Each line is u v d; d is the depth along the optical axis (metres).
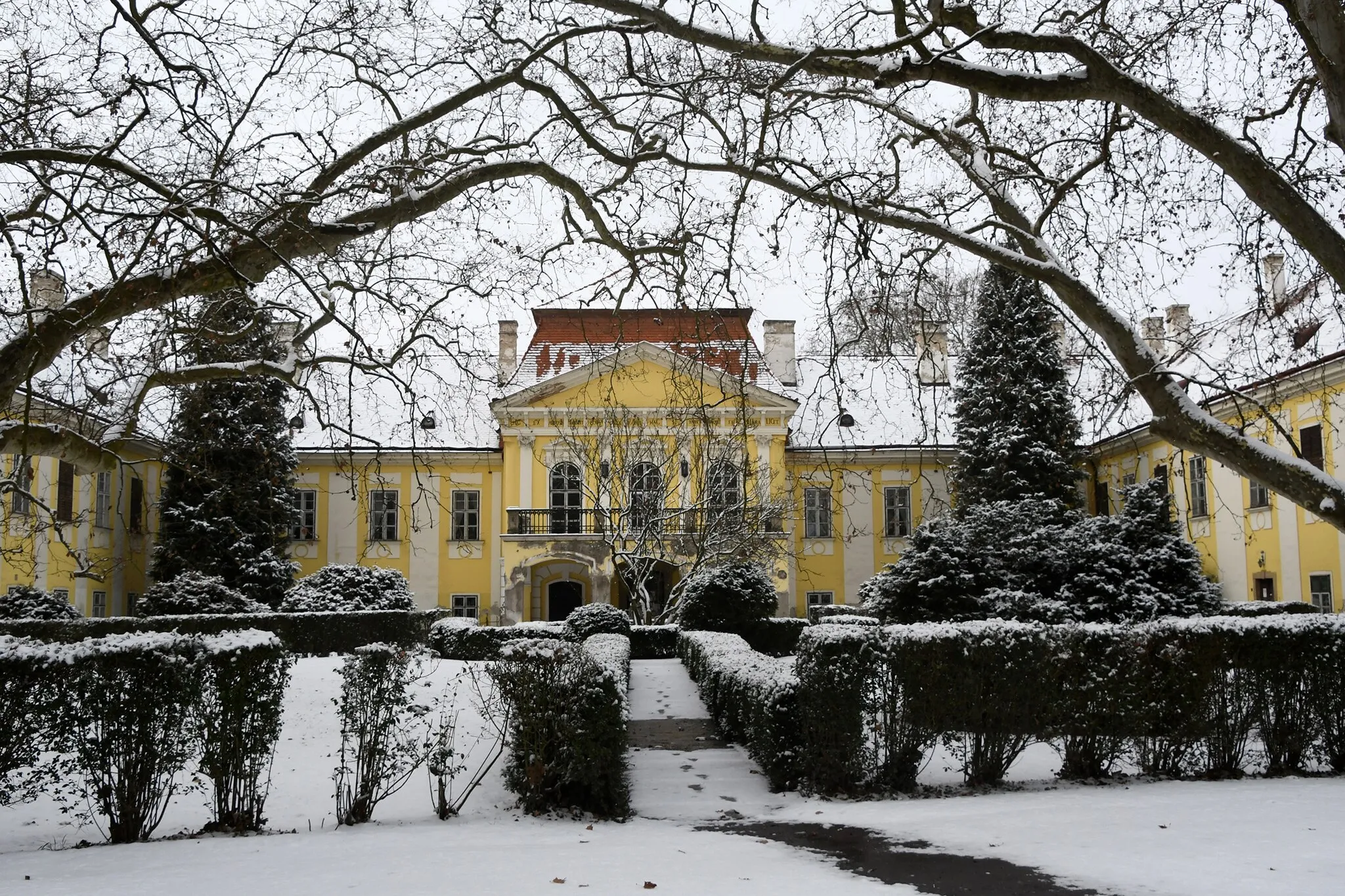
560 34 10.40
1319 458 23.19
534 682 9.01
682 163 10.77
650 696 17.00
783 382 39.53
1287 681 10.09
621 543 29.45
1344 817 7.65
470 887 5.76
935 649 9.48
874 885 5.88
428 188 10.42
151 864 6.77
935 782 9.84
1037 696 9.60
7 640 8.20
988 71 9.18
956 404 33.78
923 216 10.99
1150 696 9.85
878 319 10.99
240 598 24.17
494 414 36.59
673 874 6.19
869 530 38.47
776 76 10.20
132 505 32.38
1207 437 9.90
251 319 12.40
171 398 12.98
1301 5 9.26
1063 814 8.02
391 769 8.76
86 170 8.90
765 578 23.53
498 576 38.72
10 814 8.80
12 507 24.11
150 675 8.08
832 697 9.45
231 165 10.22
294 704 13.35
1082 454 30.89
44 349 9.12
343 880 6.00
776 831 7.82
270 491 23.23
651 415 31.47
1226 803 8.34
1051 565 20.00
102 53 9.95
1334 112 9.54
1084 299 10.17
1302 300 12.76
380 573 25.50
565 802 8.98
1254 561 26.88
